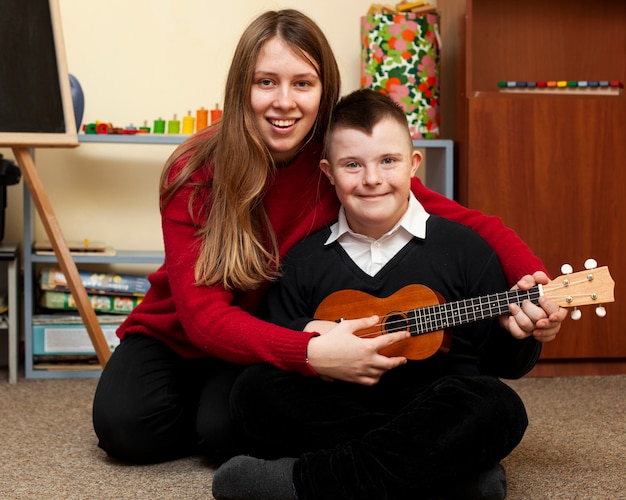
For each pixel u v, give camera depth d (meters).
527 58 2.44
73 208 2.50
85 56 2.48
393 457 1.11
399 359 1.21
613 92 2.29
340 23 2.54
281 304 1.38
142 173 2.52
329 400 1.22
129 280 2.30
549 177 2.20
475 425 1.12
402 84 2.29
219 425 1.37
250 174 1.36
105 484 1.33
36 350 2.24
